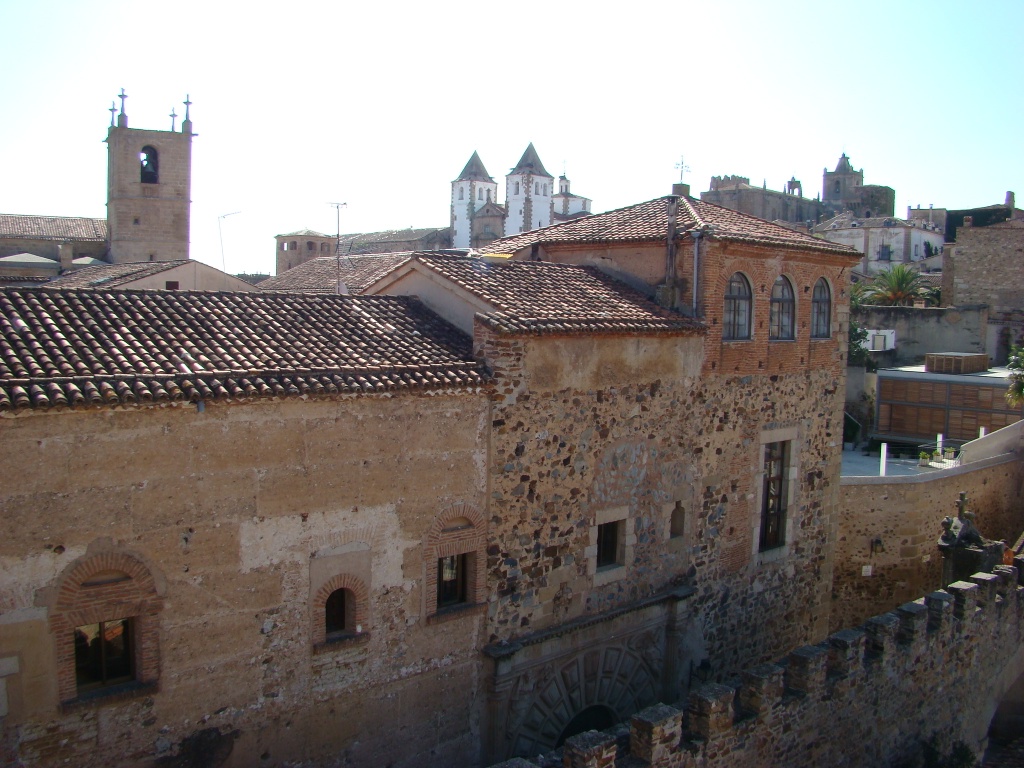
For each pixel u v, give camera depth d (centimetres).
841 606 3181
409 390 1510
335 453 1459
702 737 1466
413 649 1594
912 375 4509
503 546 1700
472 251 2405
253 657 1404
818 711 1680
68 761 1248
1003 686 2300
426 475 1573
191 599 1334
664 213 2303
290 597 1434
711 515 2138
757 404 2234
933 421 4453
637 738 1395
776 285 2278
